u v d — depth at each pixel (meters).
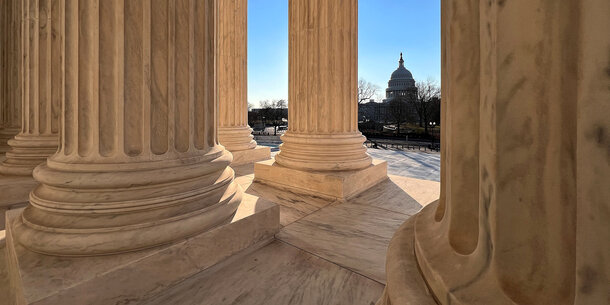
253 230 6.32
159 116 5.36
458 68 2.23
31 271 4.19
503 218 1.74
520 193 1.70
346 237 7.05
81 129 5.09
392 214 8.69
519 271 1.70
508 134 1.71
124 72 5.03
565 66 1.54
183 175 5.41
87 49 5.04
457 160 2.25
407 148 37.69
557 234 1.60
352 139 11.62
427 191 11.06
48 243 4.55
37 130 9.81
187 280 5.11
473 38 2.13
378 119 90.81
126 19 5.04
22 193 9.14
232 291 4.93
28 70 9.72
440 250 2.23
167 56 5.43
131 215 4.97
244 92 18.33
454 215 2.24
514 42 1.67
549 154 1.61
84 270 4.24
